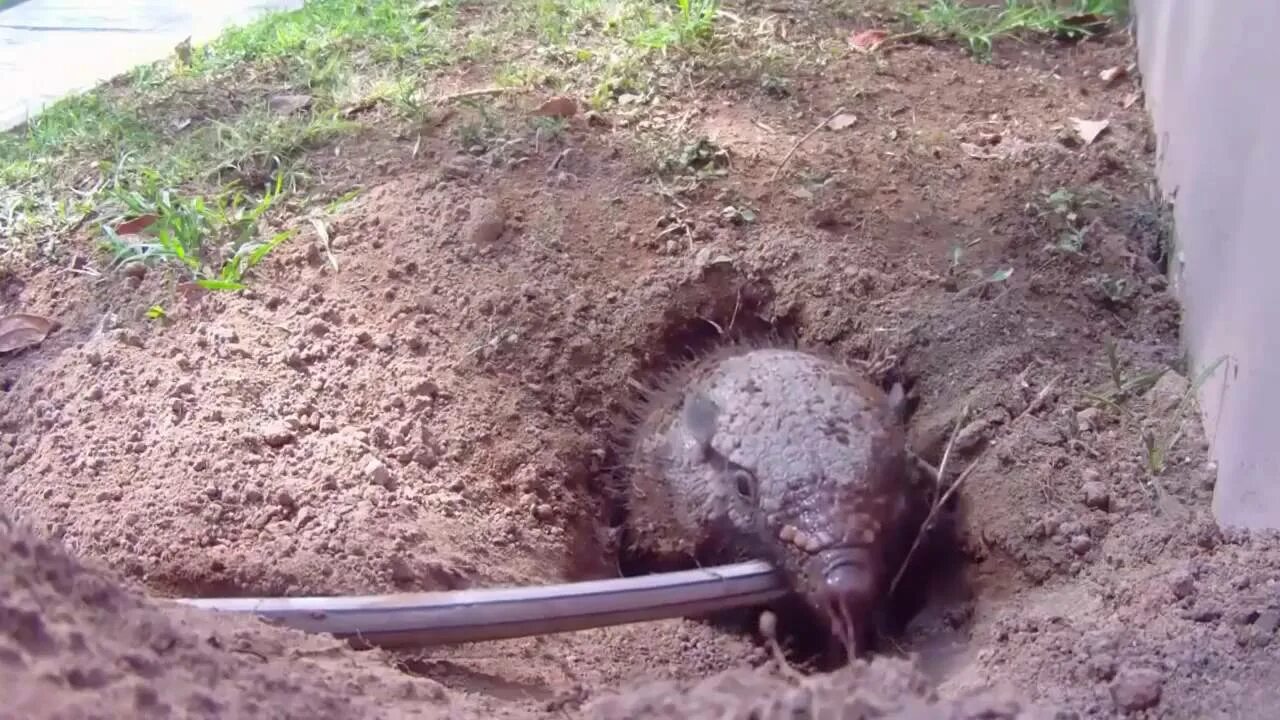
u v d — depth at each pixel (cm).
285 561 44
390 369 56
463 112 73
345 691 28
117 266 61
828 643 50
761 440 53
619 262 63
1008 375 55
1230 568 40
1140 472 48
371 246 62
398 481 50
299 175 67
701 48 79
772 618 48
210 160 70
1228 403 46
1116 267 60
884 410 54
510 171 67
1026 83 77
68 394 54
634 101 73
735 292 63
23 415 54
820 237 63
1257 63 45
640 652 46
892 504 51
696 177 67
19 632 22
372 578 44
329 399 53
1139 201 64
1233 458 44
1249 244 44
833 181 66
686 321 63
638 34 80
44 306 61
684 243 63
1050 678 38
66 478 48
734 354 61
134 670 23
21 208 67
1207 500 46
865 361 59
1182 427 50
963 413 54
